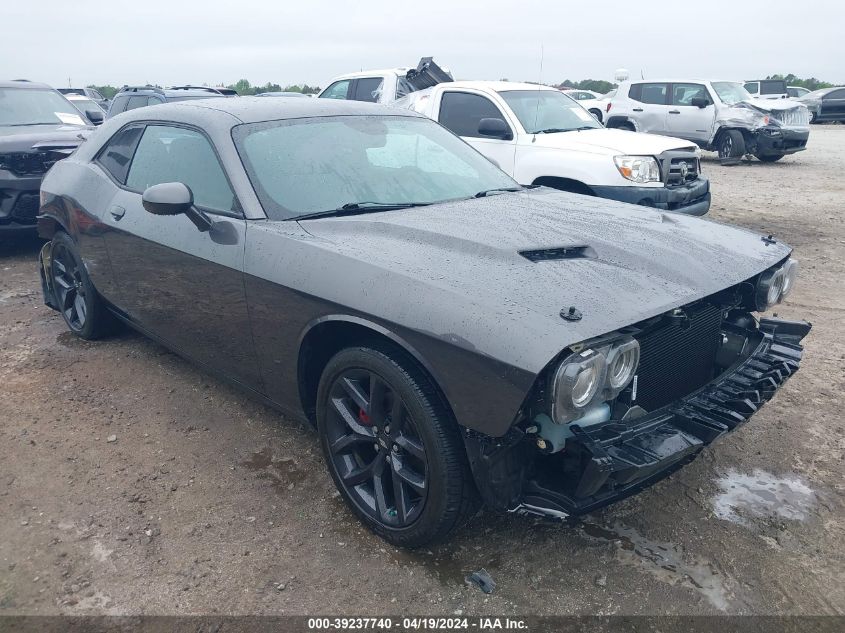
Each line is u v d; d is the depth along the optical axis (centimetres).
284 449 347
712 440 248
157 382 420
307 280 275
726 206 1035
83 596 249
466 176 383
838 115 2848
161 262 355
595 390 219
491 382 221
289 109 369
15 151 666
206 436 359
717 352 310
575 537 280
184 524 289
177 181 357
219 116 351
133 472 326
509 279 245
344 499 292
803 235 830
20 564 265
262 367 318
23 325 517
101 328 472
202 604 246
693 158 724
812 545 275
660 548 273
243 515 295
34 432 361
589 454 224
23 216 679
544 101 802
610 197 675
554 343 211
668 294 251
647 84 1675
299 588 254
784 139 1516
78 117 852
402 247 276
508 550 273
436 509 249
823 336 488
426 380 248
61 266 489
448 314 232
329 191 328
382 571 262
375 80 1091
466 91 800
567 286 243
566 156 701
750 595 249
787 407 386
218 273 318
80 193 429
